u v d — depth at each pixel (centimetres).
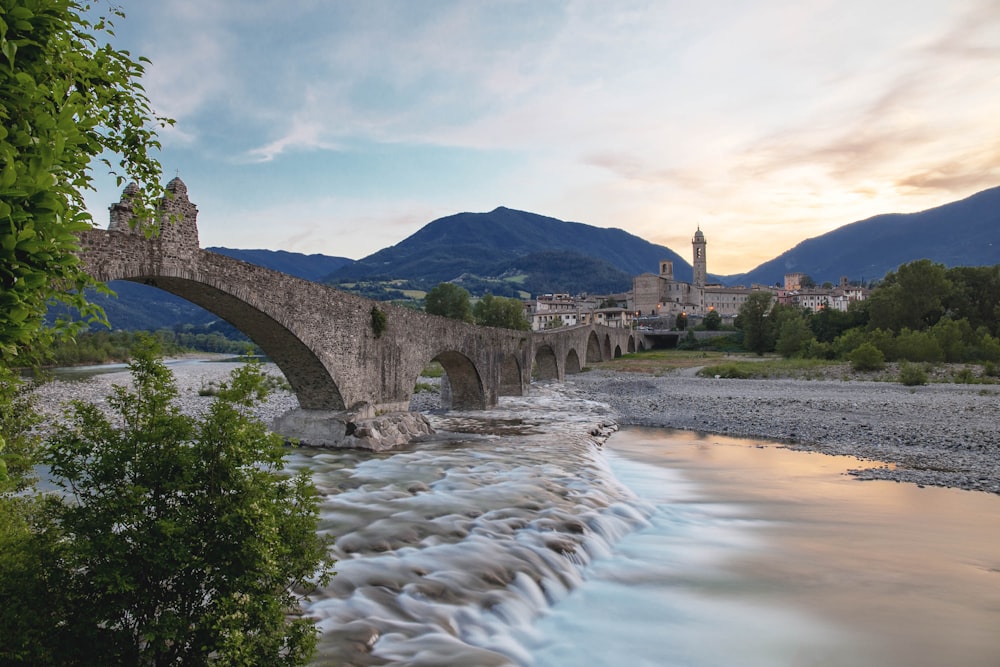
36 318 586
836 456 3291
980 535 1947
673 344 16100
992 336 9838
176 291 2338
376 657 1047
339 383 3102
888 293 10394
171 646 724
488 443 3341
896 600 1473
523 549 1579
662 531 1969
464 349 4569
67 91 680
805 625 1341
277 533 730
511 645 1205
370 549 1521
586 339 10006
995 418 4203
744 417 4803
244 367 789
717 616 1377
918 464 3023
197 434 757
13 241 514
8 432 1022
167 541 676
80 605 691
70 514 707
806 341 10912
